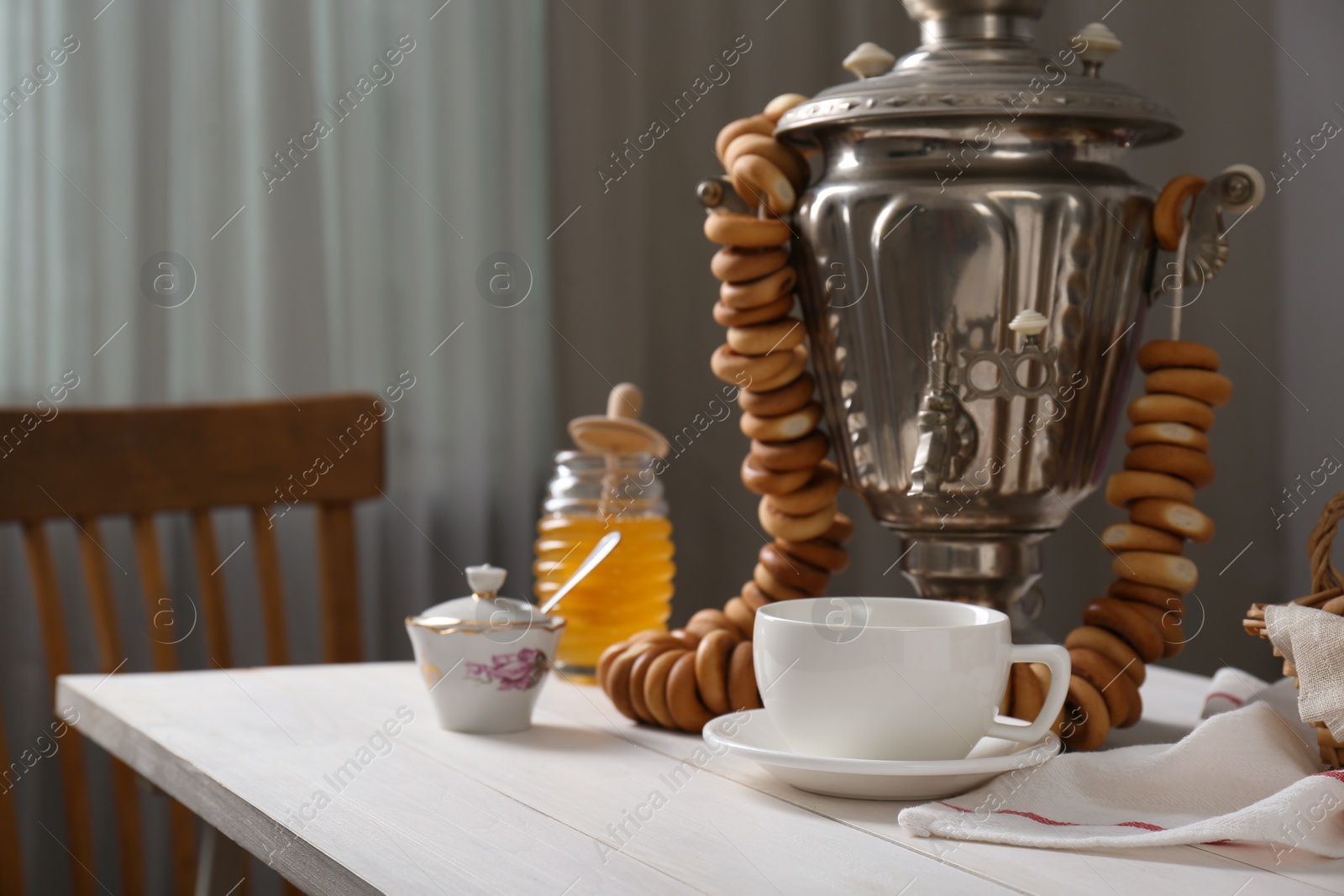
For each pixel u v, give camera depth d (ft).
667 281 5.77
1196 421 2.27
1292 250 6.00
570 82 5.58
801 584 2.48
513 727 2.34
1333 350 6.04
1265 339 6.00
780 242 2.38
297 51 5.12
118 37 4.85
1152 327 6.07
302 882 1.67
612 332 5.65
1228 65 5.91
